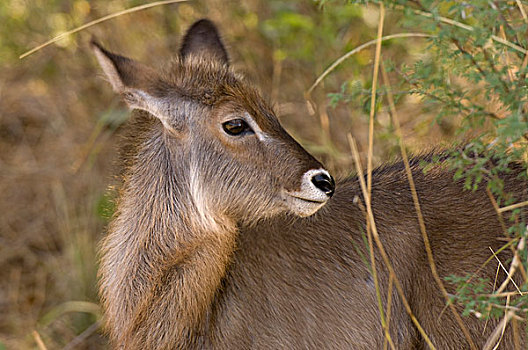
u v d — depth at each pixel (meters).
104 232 10.61
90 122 14.50
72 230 13.35
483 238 9.41
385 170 10.23
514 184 9.56
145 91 8.98
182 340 9.16
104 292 9.62
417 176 9.94
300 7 14.30
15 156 14.73
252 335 9.30
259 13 14.70
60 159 14.39
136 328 9.24
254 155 9.18
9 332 12.84
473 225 9.47
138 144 9.48
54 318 12.68
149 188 9.36
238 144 9.17
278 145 9.18
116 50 14.56
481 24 8.36
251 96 9.38
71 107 14.77
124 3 14.69
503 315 9.04
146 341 9.20
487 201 9.55
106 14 14.67
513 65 9.07
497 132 8.29
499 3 8.24
